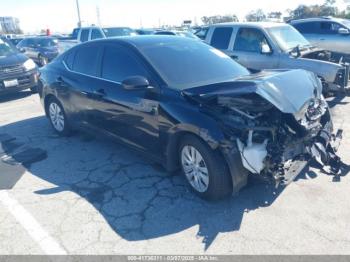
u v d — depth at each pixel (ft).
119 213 10.78
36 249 9.28
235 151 9.86
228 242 9.22
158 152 12.29
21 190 12.50
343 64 21.63
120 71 13.55
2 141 17.90
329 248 8.80
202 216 10.41
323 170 11.77
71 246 9.34
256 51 23.86
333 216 10.02
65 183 12.92
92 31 46.98
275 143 10.12
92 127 15.55
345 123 18.44
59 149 16.43
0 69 27.35
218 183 10.41
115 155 15.34
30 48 58.44
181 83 11.96
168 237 9.54
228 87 10.62
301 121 10.60
